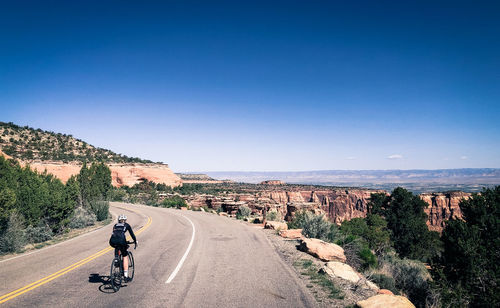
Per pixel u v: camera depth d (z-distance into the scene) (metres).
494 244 13.23
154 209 36.56
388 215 41.00
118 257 7.13
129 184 82.25
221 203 43.72
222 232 16.55
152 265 9.15
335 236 14.17
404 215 39.47
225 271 8.45
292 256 10.53
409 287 10.91
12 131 64.12
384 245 22.86
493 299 10.85
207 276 7.95
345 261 10.38
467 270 12.41
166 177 95.88
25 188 15.50
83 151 75.81
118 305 5.94
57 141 72.44
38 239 14.01
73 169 60.97
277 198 119.88
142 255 10.62
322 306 6.07
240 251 11.25
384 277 9.67
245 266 9.02
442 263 13.86
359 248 11.83
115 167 81.06
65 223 17.14
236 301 6.18
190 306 5.89
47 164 56.94
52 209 16.25
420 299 10.47
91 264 9.44
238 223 21.62
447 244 14.24
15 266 9.20
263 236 15.07
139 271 8.48
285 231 15.23
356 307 5.99
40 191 15.85
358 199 128.62
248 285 7.23
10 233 11.88
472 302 11.15
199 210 36.84
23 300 6.22
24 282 7.50
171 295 6.51
